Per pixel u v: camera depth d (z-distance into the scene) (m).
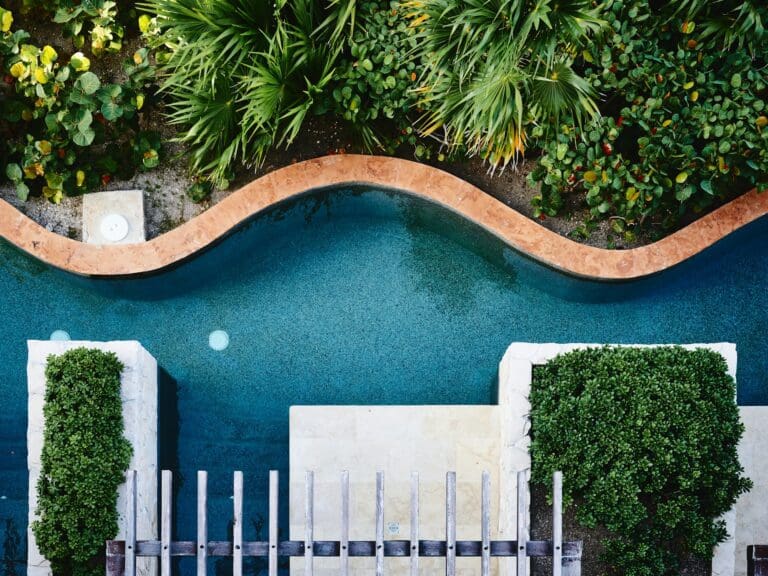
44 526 7.43
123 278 8.66
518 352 7.64
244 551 6.63
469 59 7.55
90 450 7.48
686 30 8.02
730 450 7.50
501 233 8.50
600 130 8.13
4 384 8.68
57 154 8.51
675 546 7.52
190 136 8.15
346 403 8.71
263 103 7.66
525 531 6.59
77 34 8.66
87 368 7.54
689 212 8.63
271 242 8.88
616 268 8.48
